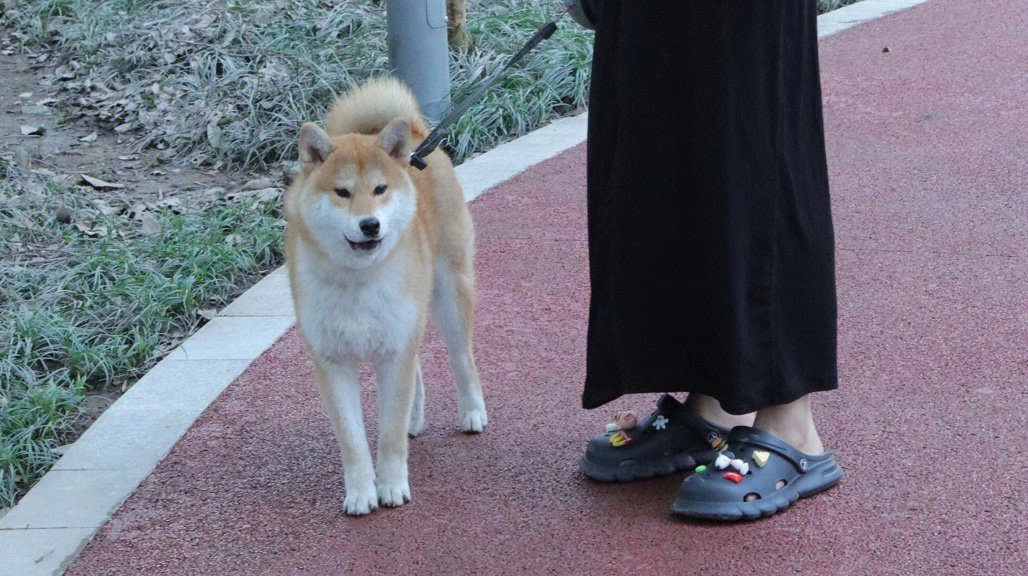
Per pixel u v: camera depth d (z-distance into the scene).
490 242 5.77
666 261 4.48
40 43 8.77
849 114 6.64
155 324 5.55
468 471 4.76
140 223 6.17
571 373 5.08
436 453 4.83
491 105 7.01
